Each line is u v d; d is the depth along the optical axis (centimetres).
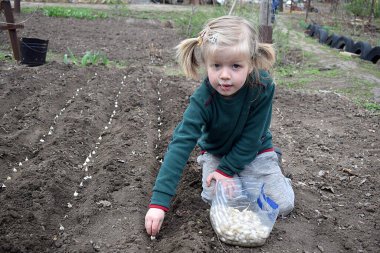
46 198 127
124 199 129
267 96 117
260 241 109
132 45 437
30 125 188
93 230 115
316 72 338
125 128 187
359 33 550
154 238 112
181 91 251
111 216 121
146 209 127
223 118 116
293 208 130
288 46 442
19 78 263
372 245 115
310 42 505
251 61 110
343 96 271
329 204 138
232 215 111
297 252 110
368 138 200
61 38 451
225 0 435
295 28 611
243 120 117
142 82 267
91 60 326
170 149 111
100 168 151
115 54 385
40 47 315
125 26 569
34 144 174
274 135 198
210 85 114
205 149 129
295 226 122
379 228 124
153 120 207
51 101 221
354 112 240
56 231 116
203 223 116
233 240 108
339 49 460
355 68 355
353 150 185
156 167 158
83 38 460
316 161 171
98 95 233
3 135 179
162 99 245
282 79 319
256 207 117
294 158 174
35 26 508
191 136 111
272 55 115
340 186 151
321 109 244
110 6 724
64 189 136
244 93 114
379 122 224
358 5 681
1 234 109
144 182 140
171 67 344
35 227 114
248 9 415
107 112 218
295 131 205
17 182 135
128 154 160
